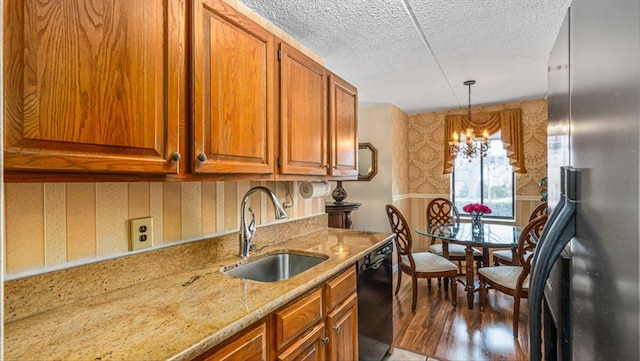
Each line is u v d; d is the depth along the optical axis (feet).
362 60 8.45
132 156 3.10
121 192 4.12
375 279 6.53
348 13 6.08
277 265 6.05
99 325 3.04
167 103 3.42
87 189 3.79
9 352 2.58
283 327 3.83
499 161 14.05
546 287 2.85
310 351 4.35
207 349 2.83
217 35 4.07
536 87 11.01
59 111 2.61
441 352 7.42
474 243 9.16
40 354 2.56
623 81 1.53
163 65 3.39
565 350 2.23
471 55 8.16
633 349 1.44
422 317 9.19
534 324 2.26
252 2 5.67
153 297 3.72
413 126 15.47
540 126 12.83
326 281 4.80
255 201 6.32
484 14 6.15
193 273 4.61
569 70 2.42
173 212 4.76
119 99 3.00
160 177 3.44
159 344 2.71
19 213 3.25
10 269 3.18
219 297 3.73
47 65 2.54
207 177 3.97
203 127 3.84
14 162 2.36
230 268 5.05
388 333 7.17
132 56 3.11
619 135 1.57
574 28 2.30
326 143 6.59
